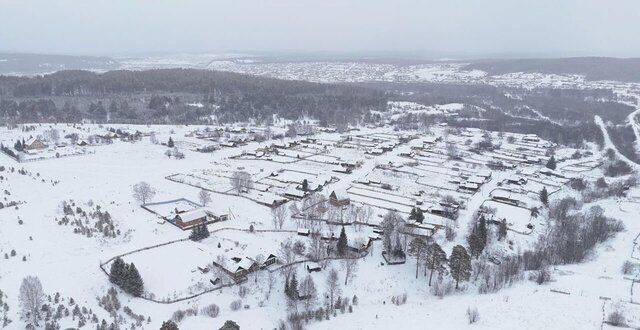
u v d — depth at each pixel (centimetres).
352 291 12306
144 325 10306
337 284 12181
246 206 17812
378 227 15875
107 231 14725
